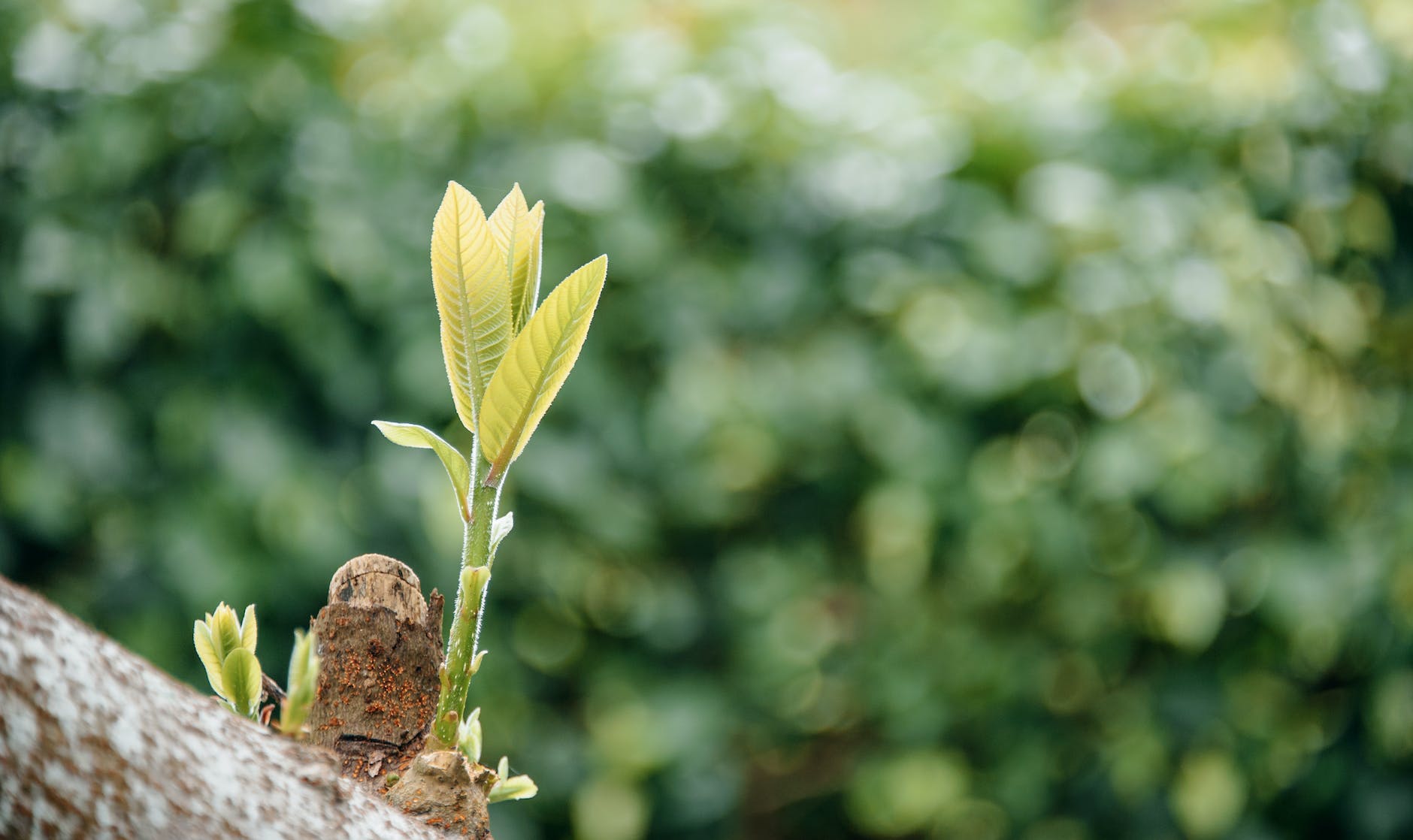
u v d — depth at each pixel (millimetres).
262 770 772
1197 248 2004
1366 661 1950
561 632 2037
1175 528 2006
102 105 1753
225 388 1791
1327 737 1989
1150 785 1975
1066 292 1942
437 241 831
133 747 749
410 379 1805
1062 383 1951
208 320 1782
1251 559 1969
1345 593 1887
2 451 1711
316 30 1888
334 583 877
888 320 2031
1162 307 1933
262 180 1794
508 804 1890
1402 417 2039
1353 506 2002
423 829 812
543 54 2023
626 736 1962
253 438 1760
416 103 1978
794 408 1987
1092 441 1922
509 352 827
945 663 2053
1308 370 2031
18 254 1732
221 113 1781
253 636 859
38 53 1786
